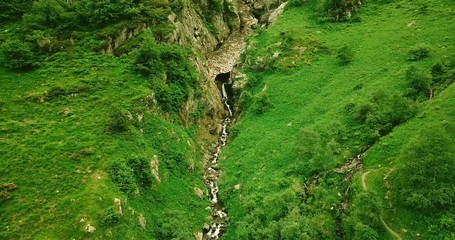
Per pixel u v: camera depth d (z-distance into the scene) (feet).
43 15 214.69
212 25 308.60
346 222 126.93
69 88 178.70
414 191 125.18
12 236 120.57
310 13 289.53
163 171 163.43
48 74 188.14
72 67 193.26
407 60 199.93
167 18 233.14
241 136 204.54
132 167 149.28
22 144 150.20
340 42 246.68
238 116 227.81
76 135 156.46
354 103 179.22
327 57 239.09
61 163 144.05
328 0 278.05
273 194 153.07
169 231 139.74
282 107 211.82
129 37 215.51
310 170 157.17
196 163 185.37
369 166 144.46
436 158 123.65
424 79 168.76
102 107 172.45
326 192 141.28
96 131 159.74
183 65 215.31
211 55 291.79
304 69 234.79
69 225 124.88
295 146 169.37
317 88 215.31
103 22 217.15
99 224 126.11
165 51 211.00
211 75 266.57
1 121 160.04
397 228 121.60
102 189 135.54
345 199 138.21
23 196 131.85
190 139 192.75
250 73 252.21
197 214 158.81
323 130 171.94
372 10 270.67
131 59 203.21
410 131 148.05
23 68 190.08
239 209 159.02
